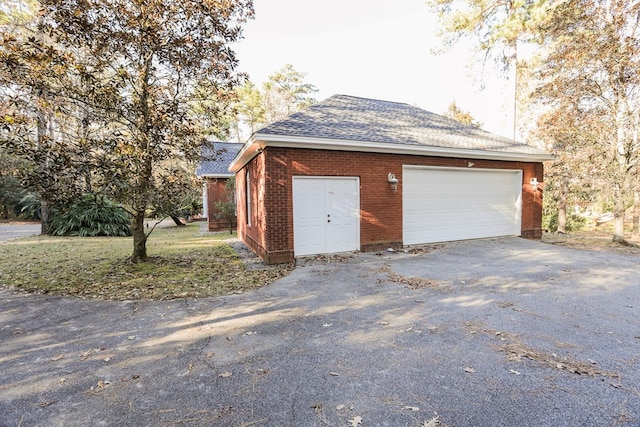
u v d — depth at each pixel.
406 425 2.30
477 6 14.57
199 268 7.38
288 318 4.38
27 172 6.25
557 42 11.67
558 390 2.69
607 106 10.38
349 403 2.55
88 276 6.65
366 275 6.54
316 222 8.41
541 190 11.51
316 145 7.86
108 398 2.67
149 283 6.14
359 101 12.27
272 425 2.32
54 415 2.47
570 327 3.95
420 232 9.77
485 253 8.70
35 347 3.60
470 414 2.41
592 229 15.23
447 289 5.57
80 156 6.48
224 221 16.72
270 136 7.24
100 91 6.34
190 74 7.49
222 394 2.70
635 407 2.47
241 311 4.67
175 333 3.94
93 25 6.29
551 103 11.87
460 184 10.32
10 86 6.72
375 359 3.24
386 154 8.98
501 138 11.86
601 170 10.97
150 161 7.13
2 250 9.79
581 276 6.35
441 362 3.15
